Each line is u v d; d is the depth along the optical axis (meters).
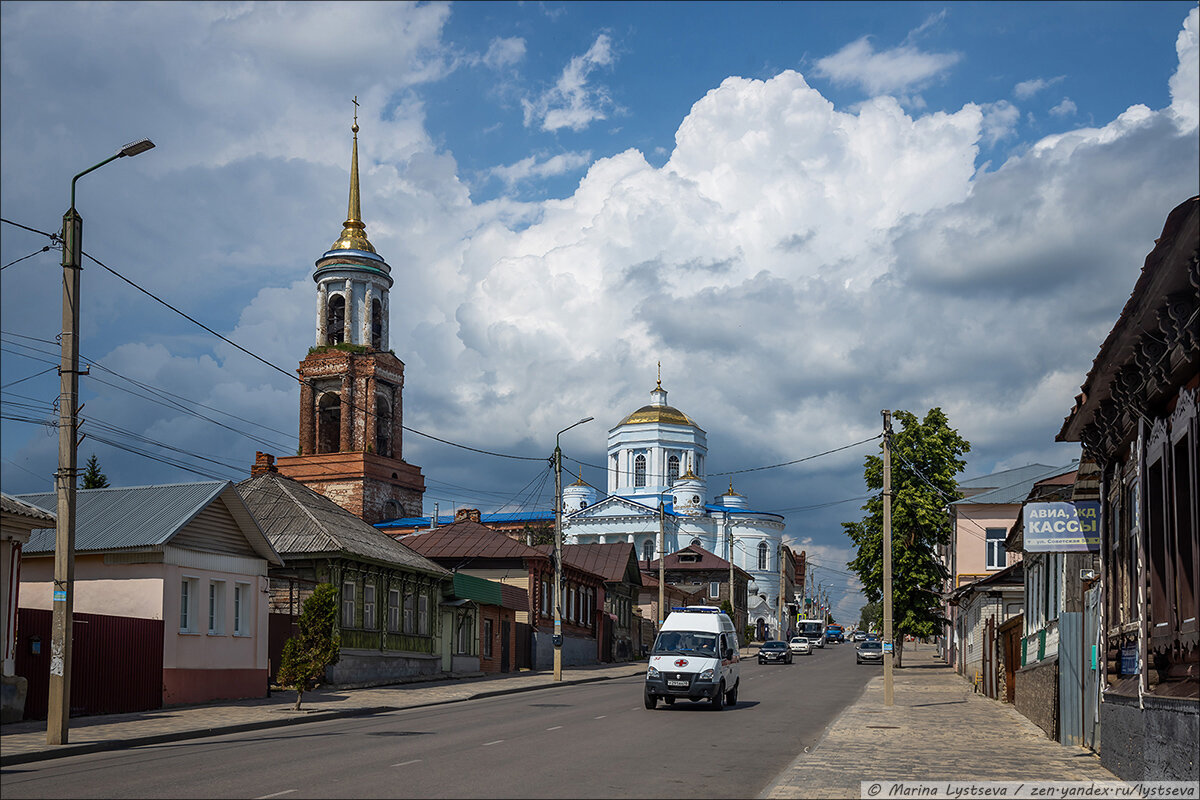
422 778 14.39
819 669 59.12
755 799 13.00
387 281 86.06
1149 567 13.73
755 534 120.06
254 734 21.73
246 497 39.22
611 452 126.94
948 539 53.84
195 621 28.52
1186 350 11.59
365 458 80.25
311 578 36.53
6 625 22.33
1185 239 10.04
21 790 13.21
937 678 48.34
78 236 20.14
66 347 19.89
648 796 13.07
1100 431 16.45
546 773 15.07
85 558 27.61
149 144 19.73
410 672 41.69
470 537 57.50
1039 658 25.47
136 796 12.65
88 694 24.42
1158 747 12.70
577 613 62.66
